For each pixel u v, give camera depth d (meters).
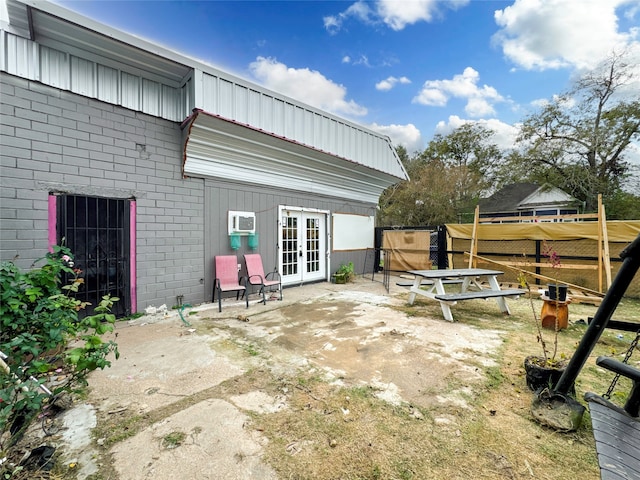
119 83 4.34
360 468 1.60
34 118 3.64
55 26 3.55
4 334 2.14
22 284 2.27
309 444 1.78
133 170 4.50
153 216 4.74
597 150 14.88
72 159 3.93
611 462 1.15
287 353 3.16
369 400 2.26
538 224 6.93
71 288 2.65
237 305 5.33
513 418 2.04
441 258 8.52
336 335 3.72
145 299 4.67
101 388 2.43
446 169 18.70
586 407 2.12
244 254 6.09
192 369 2.79
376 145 9.15
